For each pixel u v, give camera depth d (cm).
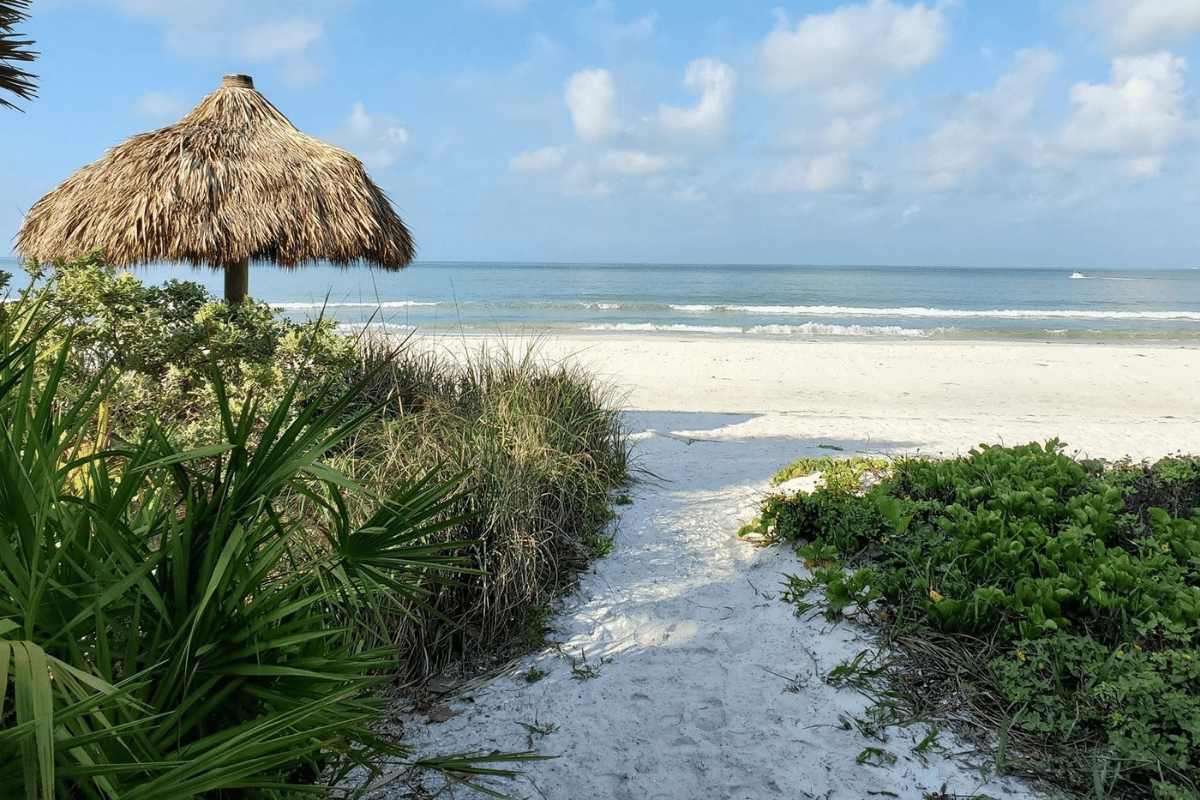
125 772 140
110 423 392
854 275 11431
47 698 122
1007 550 403
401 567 233
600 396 709
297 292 3928
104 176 596
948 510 452
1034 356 1773
